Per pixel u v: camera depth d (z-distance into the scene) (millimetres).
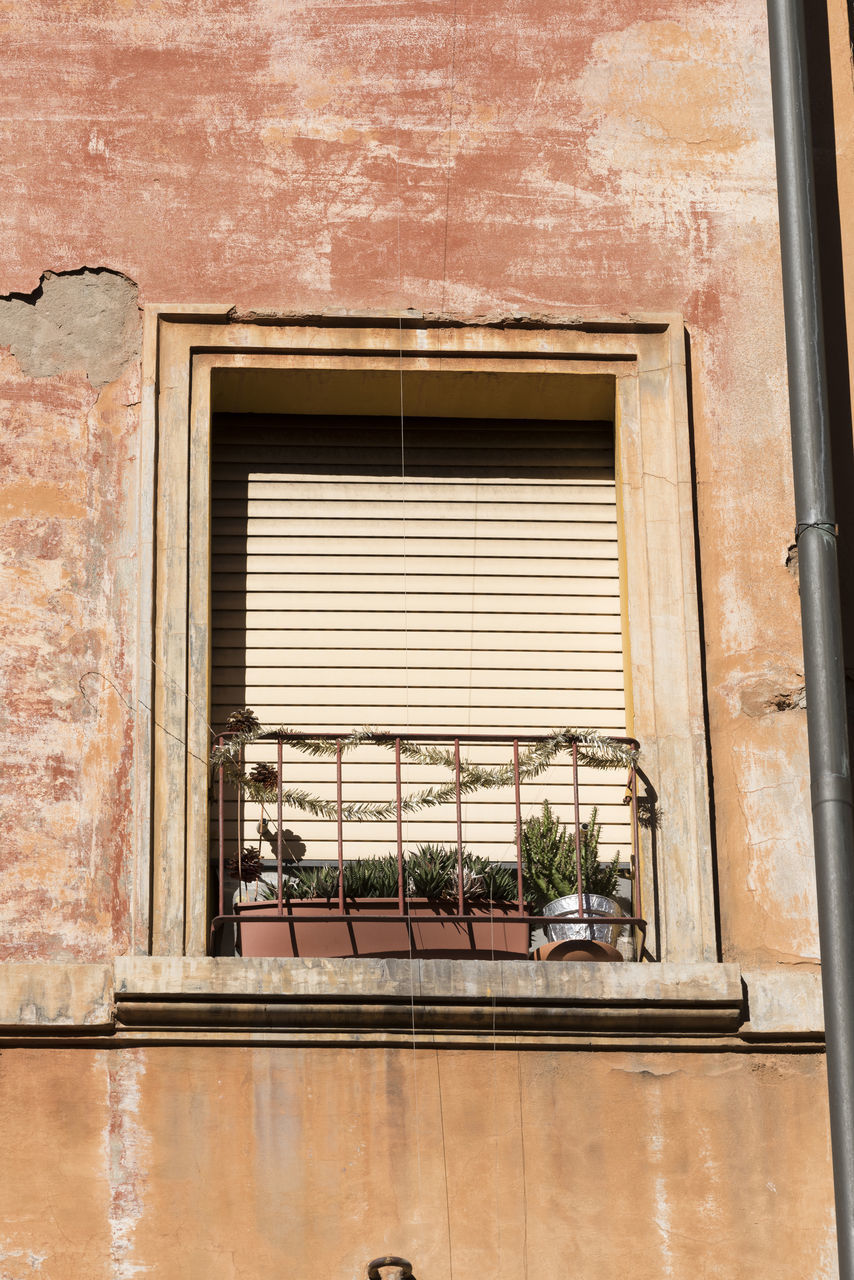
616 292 12453
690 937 11227
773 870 11352
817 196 12836
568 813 12008
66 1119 10469
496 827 11992
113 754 11328
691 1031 10844
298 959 10719
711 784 11523
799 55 12484
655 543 12039
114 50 12719
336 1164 10461
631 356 12336
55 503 11781
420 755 11773
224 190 12469
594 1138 10609
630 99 12883
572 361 12328
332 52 12820
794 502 12070
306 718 12062
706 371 12352
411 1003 10695
